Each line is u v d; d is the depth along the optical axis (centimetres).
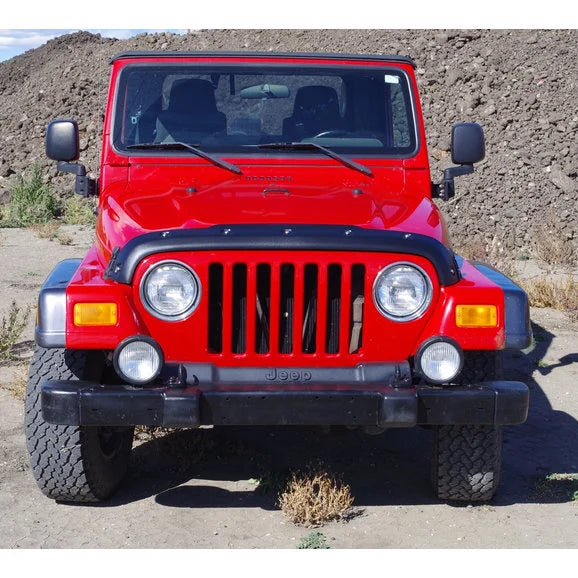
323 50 1998
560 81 1513
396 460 514
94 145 1819
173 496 461
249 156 504
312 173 502
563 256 1119
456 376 387
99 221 462
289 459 511
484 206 1295
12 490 463
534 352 742
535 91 1508
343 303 397
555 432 563
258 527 427
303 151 507
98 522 430
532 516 441
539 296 902
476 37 1742
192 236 394
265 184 486
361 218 424
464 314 396
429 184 511
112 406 380
